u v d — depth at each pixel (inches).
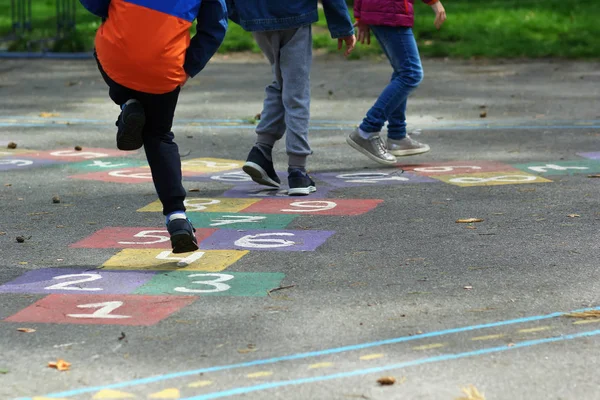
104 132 808.3
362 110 923.4
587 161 655.1
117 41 378.9
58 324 344.8
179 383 291.9
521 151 699.4
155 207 533.3
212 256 431.5
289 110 552.1
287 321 344.8
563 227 474.0
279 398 280.4
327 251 436.8
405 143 654.5
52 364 305.9
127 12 377.1
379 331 333.1
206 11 391.9
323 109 931.3
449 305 359.6
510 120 851.4
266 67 1301.7
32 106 962.7
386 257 425.4
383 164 657.0
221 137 782.5
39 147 737.6
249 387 288.2
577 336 326.6
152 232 477.7
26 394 286.2
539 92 1038.4
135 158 691.4
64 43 1454.2
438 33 1541.6
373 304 362.0
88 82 1153.4
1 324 345.4
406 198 546.0
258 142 567.2
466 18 1678.2
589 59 1353.3
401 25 610.9
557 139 748.6
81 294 378.6
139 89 388.8
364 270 406.3
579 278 390.9
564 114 882.8
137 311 358.0
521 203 528.1
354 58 1382.9
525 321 341.4
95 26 1638.8
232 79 1175.6
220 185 595.5
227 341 325.7
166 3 378.0
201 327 339.6
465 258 422.0
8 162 674.8
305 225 486.0
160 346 322.0
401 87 623.2
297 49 541.6
